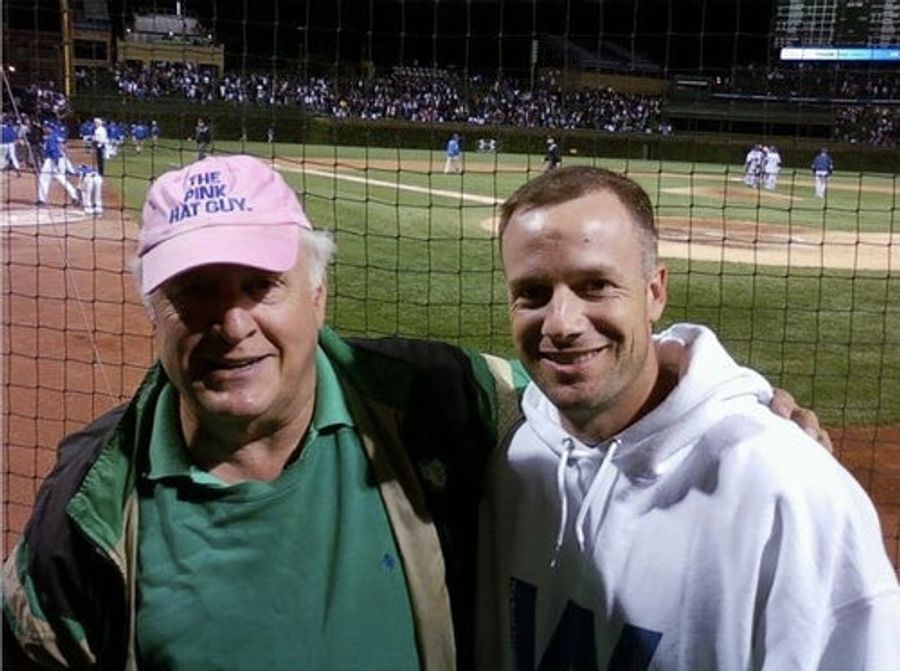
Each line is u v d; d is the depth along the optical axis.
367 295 11.44
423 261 13.82
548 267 2.02
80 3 41.56
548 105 44.19
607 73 46.25
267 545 2.14
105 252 13.62
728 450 2.01
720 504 1.99
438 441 2.36
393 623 2.17
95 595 2.14
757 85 39.94
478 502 2.40
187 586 2.12
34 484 5.80
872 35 41.03
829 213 22.88
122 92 35.12
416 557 2.20
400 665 2.15
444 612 2.21
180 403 2.26
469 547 2.38
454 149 29.75
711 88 40.00
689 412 2.05
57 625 2.14
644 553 2.07
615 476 2.12
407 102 43.47
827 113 38.62
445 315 10.61
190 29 42.50
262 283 2.11
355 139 40.12
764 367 9.00
